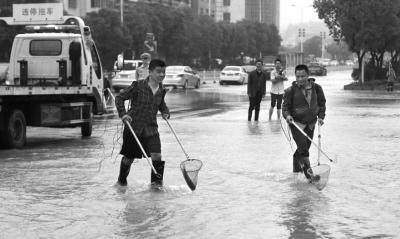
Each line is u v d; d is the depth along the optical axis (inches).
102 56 2546.8
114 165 505.0
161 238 295.4
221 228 312.7
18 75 743.1
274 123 869.2
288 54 4628.4
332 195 389.1
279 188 410.6
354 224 320.2
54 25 750.5
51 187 414.3
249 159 533.6
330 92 1787.6
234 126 825.5
